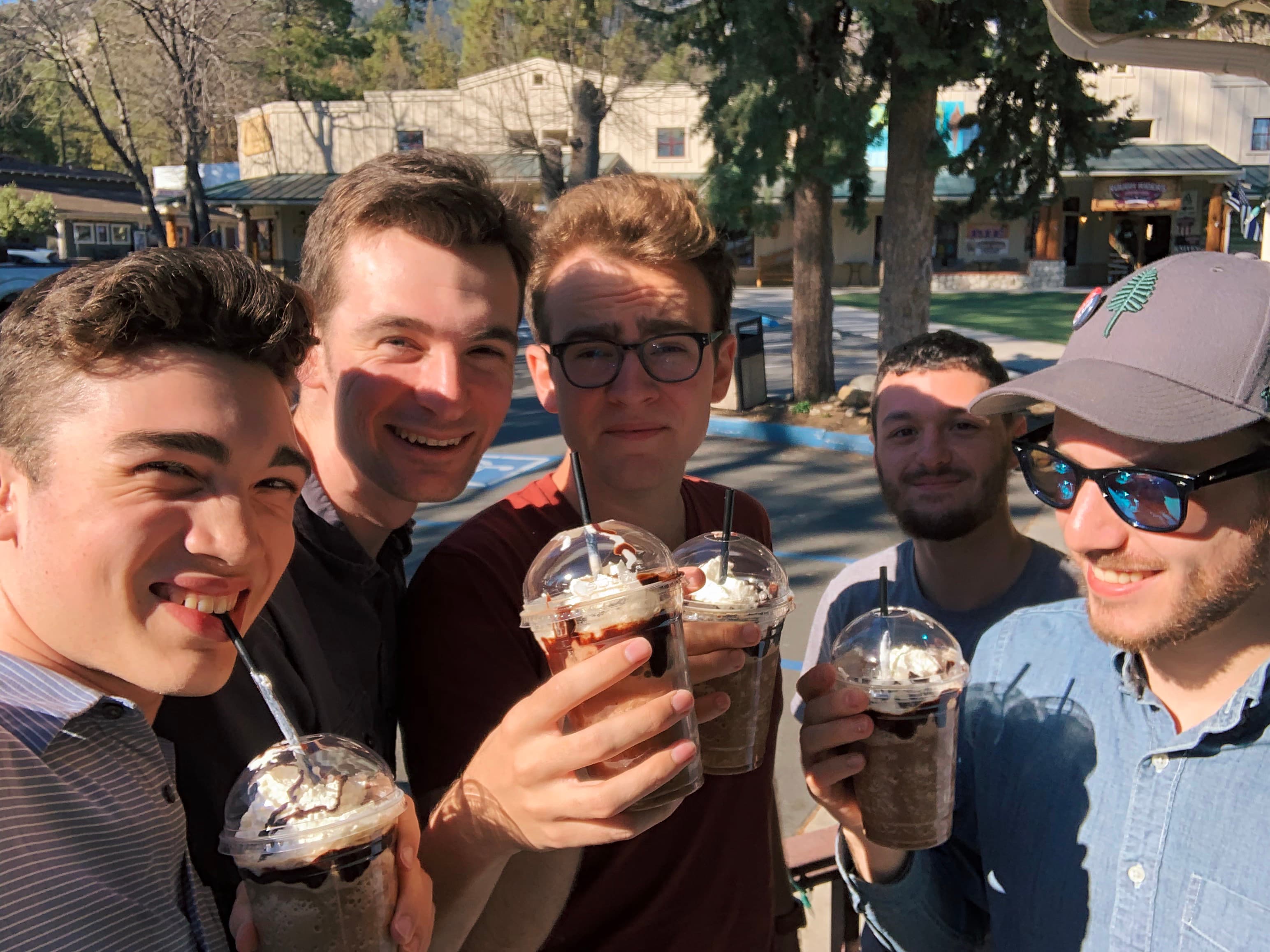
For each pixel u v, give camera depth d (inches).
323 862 19.3
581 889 27.5
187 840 20.2
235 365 18.1
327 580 26.0
